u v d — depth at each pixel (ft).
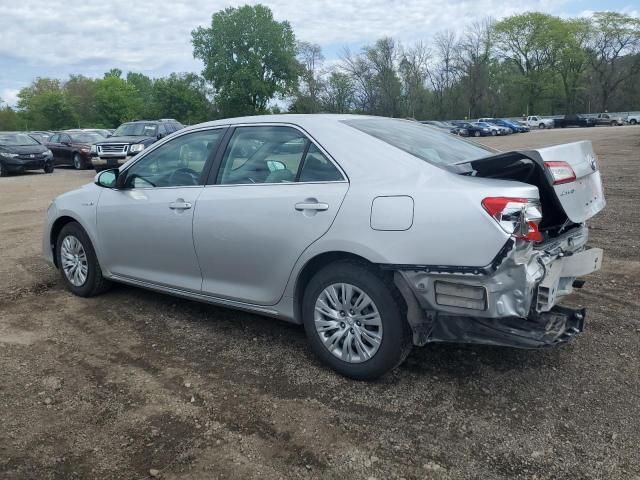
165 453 9.39
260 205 12.36
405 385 11.46
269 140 12.95
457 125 188.85
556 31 251.60
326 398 11.03
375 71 234.99
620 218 26.76
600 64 255.91
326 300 11.82
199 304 16.35
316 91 230.27
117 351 13.29
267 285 12.59
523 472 8.81
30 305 16.53
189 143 14.46
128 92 286.46
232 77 213.46
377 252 10.57
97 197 16.20
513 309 9.77
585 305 15.49
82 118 304.30
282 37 216.33
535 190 10.04
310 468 9.00
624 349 12.78
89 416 10.52
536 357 12.50
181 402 10.95
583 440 9.55
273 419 10.34
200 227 13.41
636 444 9.41
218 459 9.23
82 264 16.99
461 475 8.78
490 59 266.16
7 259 21.93
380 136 12.06
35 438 9.84
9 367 12.50
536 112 269.23
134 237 15.10
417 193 10.39
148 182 15.14
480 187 10.02
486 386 11.35
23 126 295.48
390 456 9.25
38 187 52.47
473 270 9.73
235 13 210.59
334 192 11.37
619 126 205.67
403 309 10.89
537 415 10.32
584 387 11.23
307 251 11.60
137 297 17.06
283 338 13.87
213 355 13.00
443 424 10.10
